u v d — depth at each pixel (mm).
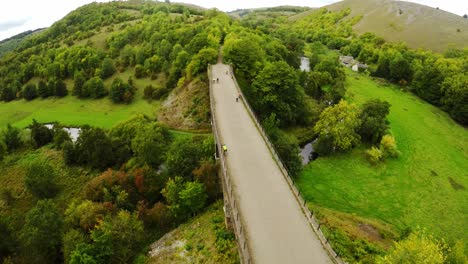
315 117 83500
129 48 133875
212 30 111000
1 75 155875
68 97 121812
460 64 126875
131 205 50406
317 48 156375
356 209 55469
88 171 66938
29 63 147750
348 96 101625
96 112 107938
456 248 33219
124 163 66250
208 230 44000
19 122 109000
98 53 138750
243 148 46219
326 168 66188
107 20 190375
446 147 81125
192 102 82188
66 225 46938
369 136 74688
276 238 30375
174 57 112375
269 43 111688
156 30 140250
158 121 85812
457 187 64500
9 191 63531
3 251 45250
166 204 52125
